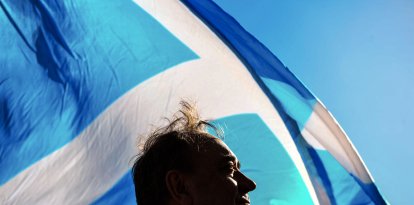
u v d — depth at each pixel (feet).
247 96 20.08
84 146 15.83
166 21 19.80
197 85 19.26
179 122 8.63
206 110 19.11
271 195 18.98
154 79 18.24
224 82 19.90
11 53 16.05
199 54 19.75
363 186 19.89
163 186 7.11
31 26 16.74
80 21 17.70
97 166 15.75
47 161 15.12
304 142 20.16
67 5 17.72
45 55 16.55
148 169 7.33
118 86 17.34
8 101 15.34
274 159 19.47
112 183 15.74
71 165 15.40
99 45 17.74
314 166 19.93
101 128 16.37
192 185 7.02
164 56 18.85
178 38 19.66
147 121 17.33
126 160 16.24
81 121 16.10
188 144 7.25
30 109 15.51
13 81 15.67
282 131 20.07
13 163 14.69
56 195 14.89
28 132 15.17
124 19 18.65
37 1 17.21
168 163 7.17
